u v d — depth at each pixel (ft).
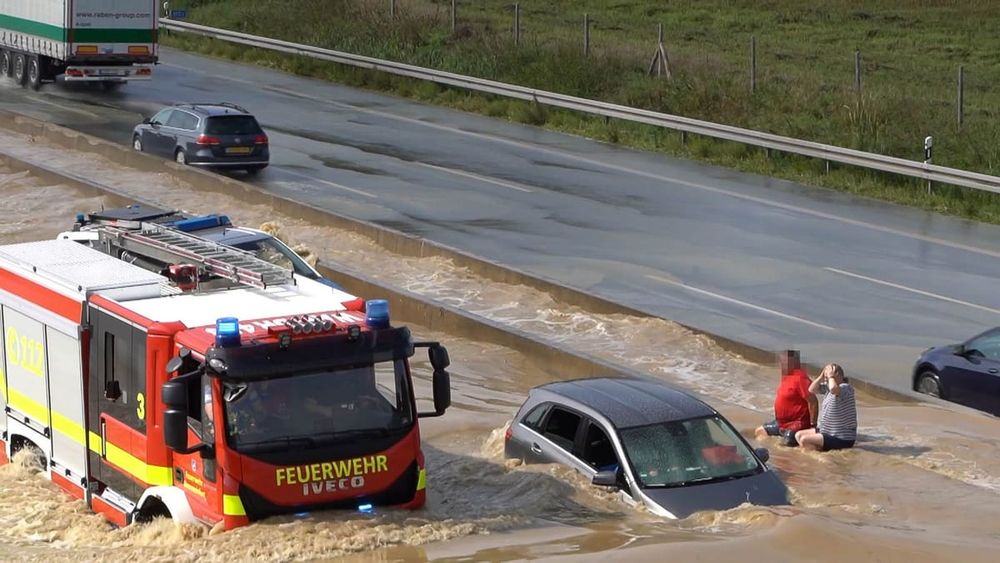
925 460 100.42
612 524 80.53
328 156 236.43
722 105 260.01
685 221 194.18
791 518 79.10
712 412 91.56
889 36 372.17
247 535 73.87
